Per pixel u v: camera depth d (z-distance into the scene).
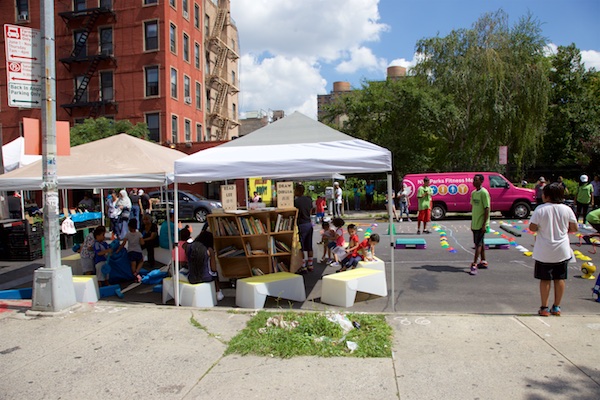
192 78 34.53
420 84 27.09
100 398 3.77
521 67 24.53
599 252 10.73
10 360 4.60
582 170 34.34
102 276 8.32
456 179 19.23
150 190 25.91
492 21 24.80
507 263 9.66
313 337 4.96
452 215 22.11
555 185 5.65
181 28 32.81
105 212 19.53
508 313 6.13
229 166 6.59
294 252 8.62
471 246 12.06
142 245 9.93
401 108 26.16
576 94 38.03
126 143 8.64
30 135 6.18
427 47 26.42
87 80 30.84
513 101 24.19
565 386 3.79
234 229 8.37
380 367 4.25
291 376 4.11
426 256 10.83
